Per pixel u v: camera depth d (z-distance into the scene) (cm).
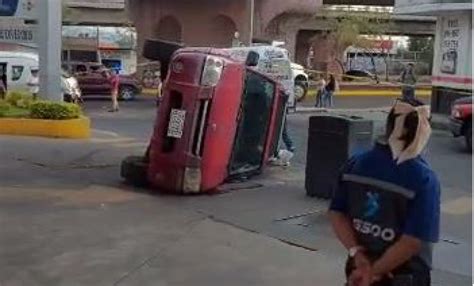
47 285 582
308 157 968
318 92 3209
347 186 343
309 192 967
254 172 1105
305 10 4388
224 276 620
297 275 628
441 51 2317
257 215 849
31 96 1717
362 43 5456
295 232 777
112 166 1164
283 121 1242
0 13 1705
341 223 344
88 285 586
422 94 3894
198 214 841
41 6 1652
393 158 331
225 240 734
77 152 1309
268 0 4291
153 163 955
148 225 780
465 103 1656
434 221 326
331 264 662
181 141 936
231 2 4309
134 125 2145
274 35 4425
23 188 951
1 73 2341
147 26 4475
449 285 618
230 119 965
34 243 693
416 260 334
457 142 1802
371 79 4959
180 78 938
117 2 4891
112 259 655
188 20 4441
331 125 937
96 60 4462
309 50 5591
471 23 2173
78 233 734
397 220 329
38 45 1702
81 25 4850
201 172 945
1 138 1473
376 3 5403
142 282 598
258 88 1076
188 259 664
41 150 1308
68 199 893
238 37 3866
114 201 892
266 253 692
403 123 331
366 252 334
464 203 1002
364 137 935
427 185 326
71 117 1586
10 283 582
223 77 941
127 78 3344
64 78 2645
